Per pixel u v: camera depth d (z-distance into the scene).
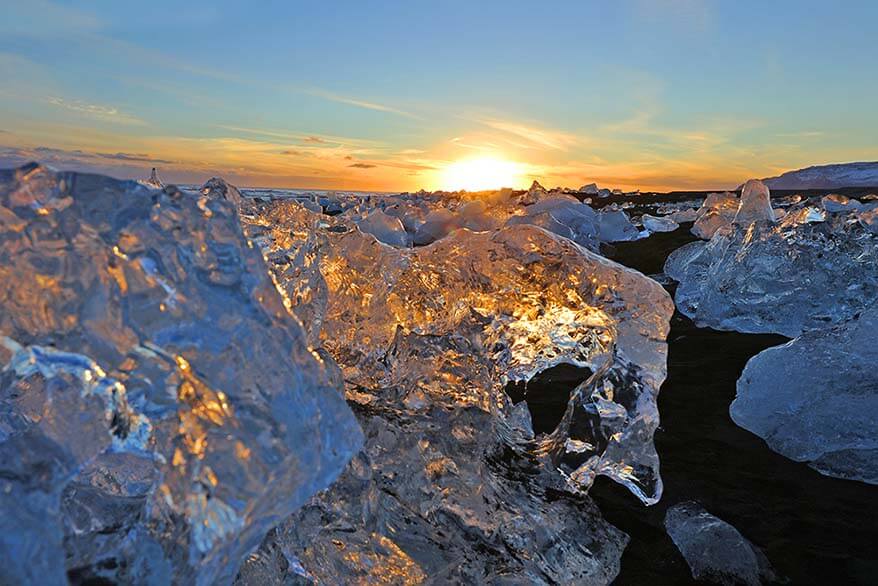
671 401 2.58
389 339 2.12
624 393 1.86
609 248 6.53
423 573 1.37
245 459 0.80
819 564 1.52
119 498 1.07
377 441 1.67
